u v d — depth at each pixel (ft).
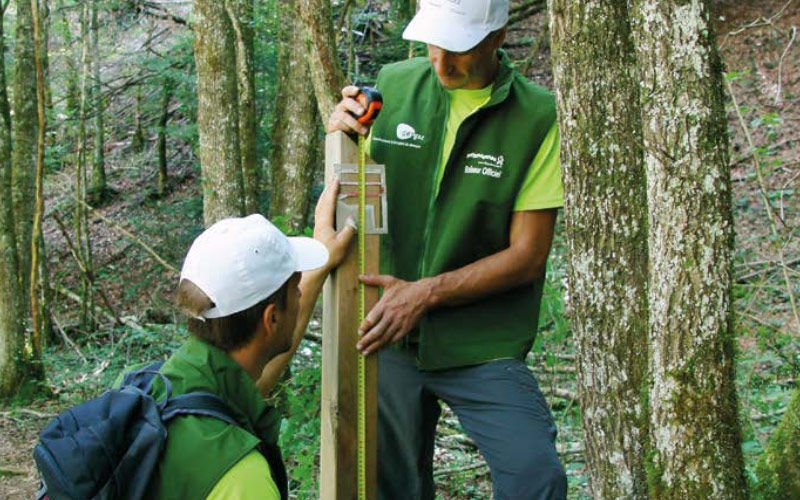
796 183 24.12
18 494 19.43
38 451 5.14
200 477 5.12
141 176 47.93
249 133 23.17
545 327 13.69
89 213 44.83
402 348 9.02
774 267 17.88
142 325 30.42
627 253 7.61
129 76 42.63
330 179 7.83
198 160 40.47
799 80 33.60
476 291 8.31
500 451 8.30
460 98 8.66
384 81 9.12
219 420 5.35
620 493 7.78
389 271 9.00
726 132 6.25
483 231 8.60
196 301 5.68
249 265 5.72
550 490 8.09
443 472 15.11
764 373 14.51
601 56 7.50
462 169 8.55
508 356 8.63
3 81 26.94
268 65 31.63
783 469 9.03
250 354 5.84
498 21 8.14
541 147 8.45
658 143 6.24
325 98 12.59
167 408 5.34
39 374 27.71
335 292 7.69
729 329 6.29
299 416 13.23
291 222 21.83
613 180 7.57
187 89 36.96
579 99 7.58
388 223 8.89
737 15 38.14
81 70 46.62
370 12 38.73
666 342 6.38
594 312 7.77
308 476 12.56
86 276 34.42
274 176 23.76
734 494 6.36
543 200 8.43
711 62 6.15
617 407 7.76
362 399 7.73
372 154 8.90
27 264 28.48
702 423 6.31
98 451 5.06
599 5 7.47
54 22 44.50
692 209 6.17
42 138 28.71
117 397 5.32
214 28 17.63
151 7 43.52
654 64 6.22
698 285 6.22
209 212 18.07
